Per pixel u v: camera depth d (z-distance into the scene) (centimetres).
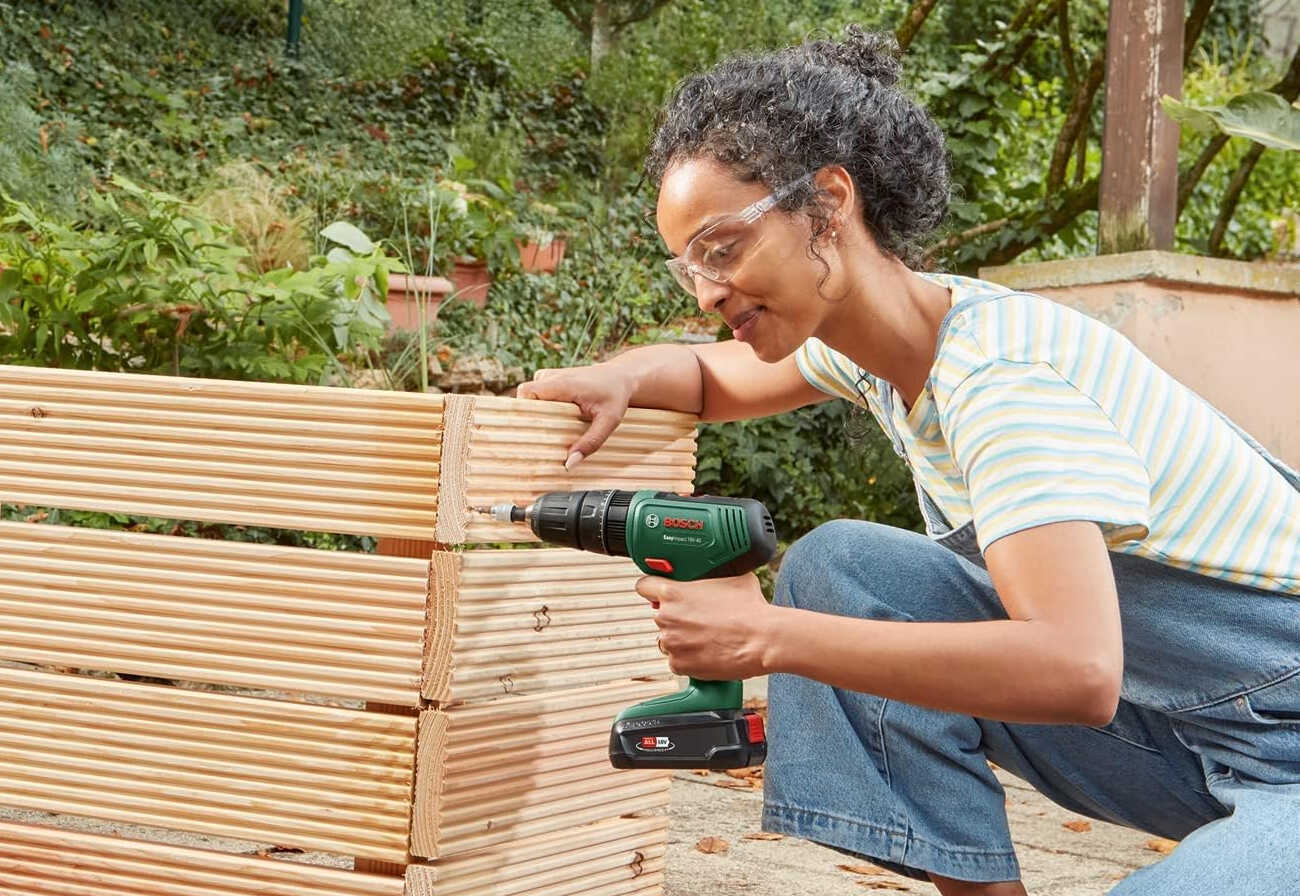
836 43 154
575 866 160
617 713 164
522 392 157
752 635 135
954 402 140
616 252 796
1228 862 130
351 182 723
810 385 181
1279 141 398
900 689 132
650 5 1015
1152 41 419
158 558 149
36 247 370
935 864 165
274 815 146
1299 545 144
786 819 170
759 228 139
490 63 1059
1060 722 129
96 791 153
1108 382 139
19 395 155
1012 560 131
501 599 144
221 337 352
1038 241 569
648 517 138
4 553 156
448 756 140
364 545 416
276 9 1036
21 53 870
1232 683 145
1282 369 432
